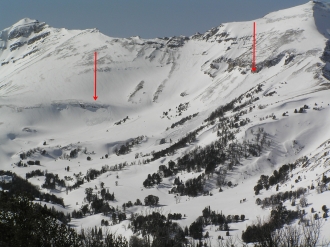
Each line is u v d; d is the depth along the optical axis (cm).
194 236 15362
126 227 16475
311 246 5094
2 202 6028
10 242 5641
